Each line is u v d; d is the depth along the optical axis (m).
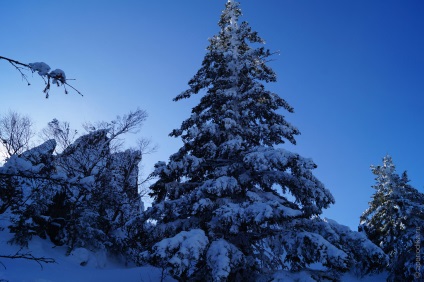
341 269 7.79
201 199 9.78
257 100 13.83
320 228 9.49
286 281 8.27
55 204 19.02
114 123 24.19
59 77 3.72
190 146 12.44
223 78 13.71
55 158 22.55
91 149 23.25
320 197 9.81
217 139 12.36
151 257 7.49
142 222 11.19
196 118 13.37
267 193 11.23
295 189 10.82
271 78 14.12
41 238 17.38
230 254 8.42
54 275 12.36
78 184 6.17
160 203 10.73
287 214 8.13
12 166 6.82
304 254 8.47
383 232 23.06
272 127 12.42
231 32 16.05
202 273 9.16
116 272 15.09
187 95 14.27
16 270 11.31
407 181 23.86
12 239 14.73
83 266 16.31
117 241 20.05
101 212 20.39
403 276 19.27
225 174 11.19
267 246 10.64
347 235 9.16
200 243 7.80
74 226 17.88
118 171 24.16
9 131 22.67
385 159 25.83
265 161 9.26
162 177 11.29
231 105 12.99
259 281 8.81
